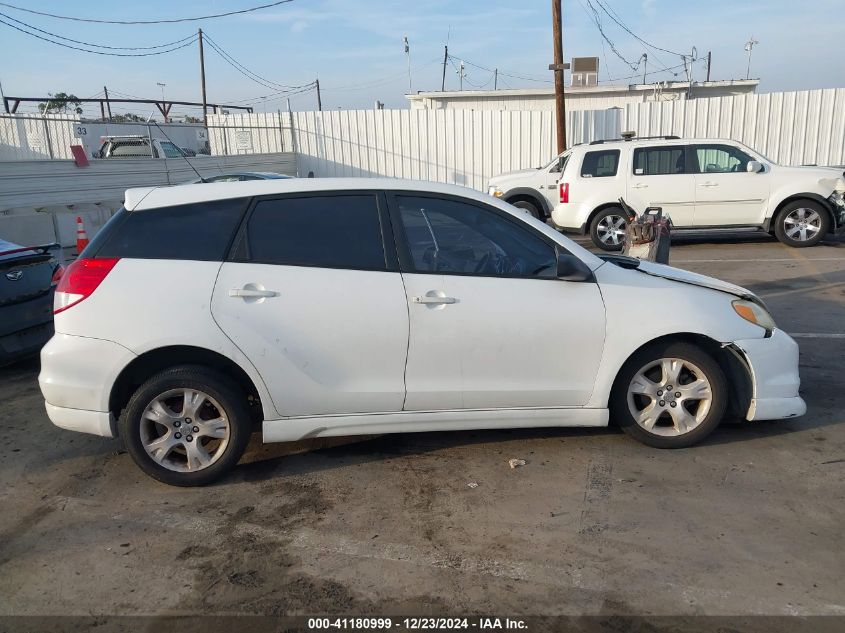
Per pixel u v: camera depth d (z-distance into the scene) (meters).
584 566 3.28
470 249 4.26
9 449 4.80
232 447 4.11
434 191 4.29
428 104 31.33
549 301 4.19
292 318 4.01
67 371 3.95
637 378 4.39
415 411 4.22
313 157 22.41
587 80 29.84
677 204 12.37
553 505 3.85
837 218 12.05
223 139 22.80
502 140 20.22
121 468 4.47
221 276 3.99
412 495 4.00
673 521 3.64
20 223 11.62
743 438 4.65
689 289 4.39
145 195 4.17
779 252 11.91
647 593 3.07
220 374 4.05
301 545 3.52
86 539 3.62
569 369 4.25
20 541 3.62
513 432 4.85
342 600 3.08
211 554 3.46
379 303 4.07
